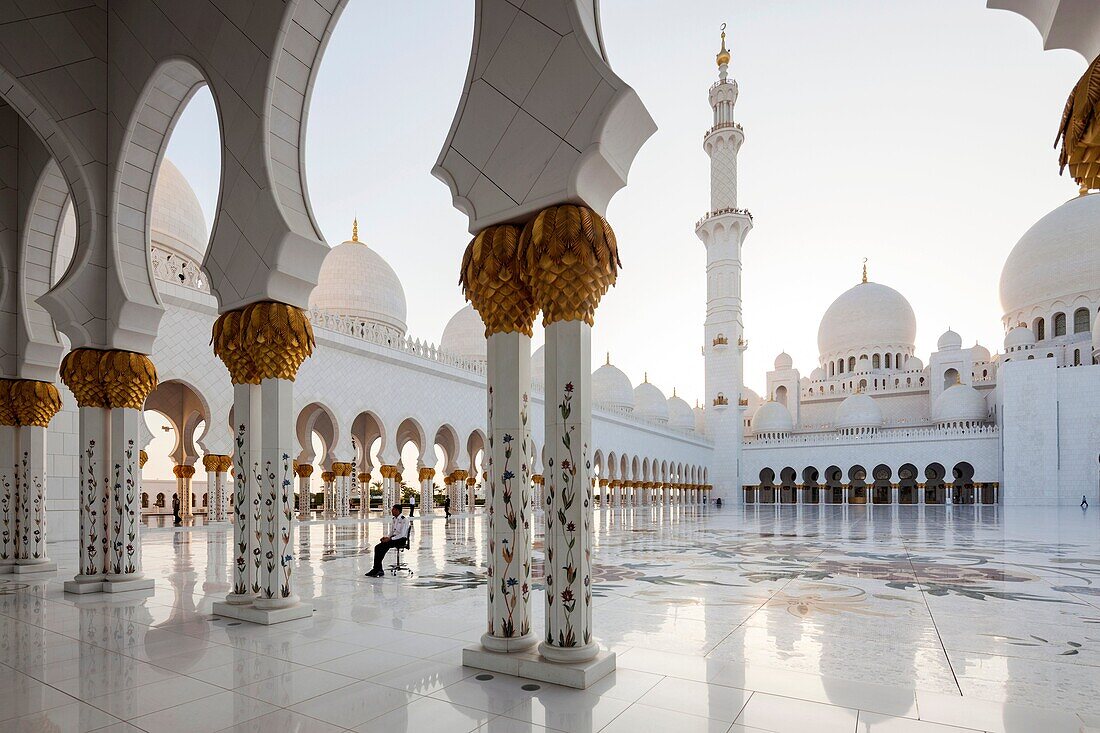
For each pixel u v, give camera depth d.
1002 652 4.35
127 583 6.65
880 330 46.53
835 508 36.12
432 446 22.73
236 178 5.61
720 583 7.34
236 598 5.55
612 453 31.98
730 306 42.84
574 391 3.74
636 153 4.00
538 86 3.83
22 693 3.52
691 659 4.13
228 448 15.91
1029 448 33.69
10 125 8.29
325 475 19.23
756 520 21.80
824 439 42.47
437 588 6.87
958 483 42.88
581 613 3.72
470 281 4.14
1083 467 32.41
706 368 44.16
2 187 8.18
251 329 5.37
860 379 45.94
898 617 5.48
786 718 3.12
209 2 5.78
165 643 4.55
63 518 12.32
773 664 4.05
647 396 45.03
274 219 5.29
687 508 35.84
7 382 8.20
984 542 12.61
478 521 20.03
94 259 6.74
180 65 6.23
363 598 6.28
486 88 4.05
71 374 6.71
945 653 4.32
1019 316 39.44
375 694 3.46
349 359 19.25
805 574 8.09
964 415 39.69
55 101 6.38
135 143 6.81
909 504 42.06
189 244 18.70
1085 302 36.19
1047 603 6.12
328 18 5.47
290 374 5.51
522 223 4.08
